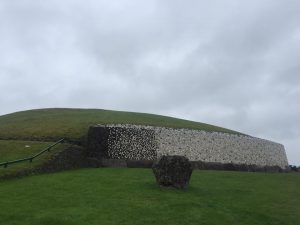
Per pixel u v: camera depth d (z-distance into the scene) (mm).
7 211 17172
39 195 19906
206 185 25391
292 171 44875
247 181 28234
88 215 17219
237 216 19266
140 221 17062
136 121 38219
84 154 31188
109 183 23453
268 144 42562
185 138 35281
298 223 19344
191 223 17422
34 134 33625
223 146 37281
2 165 24562
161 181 22719
